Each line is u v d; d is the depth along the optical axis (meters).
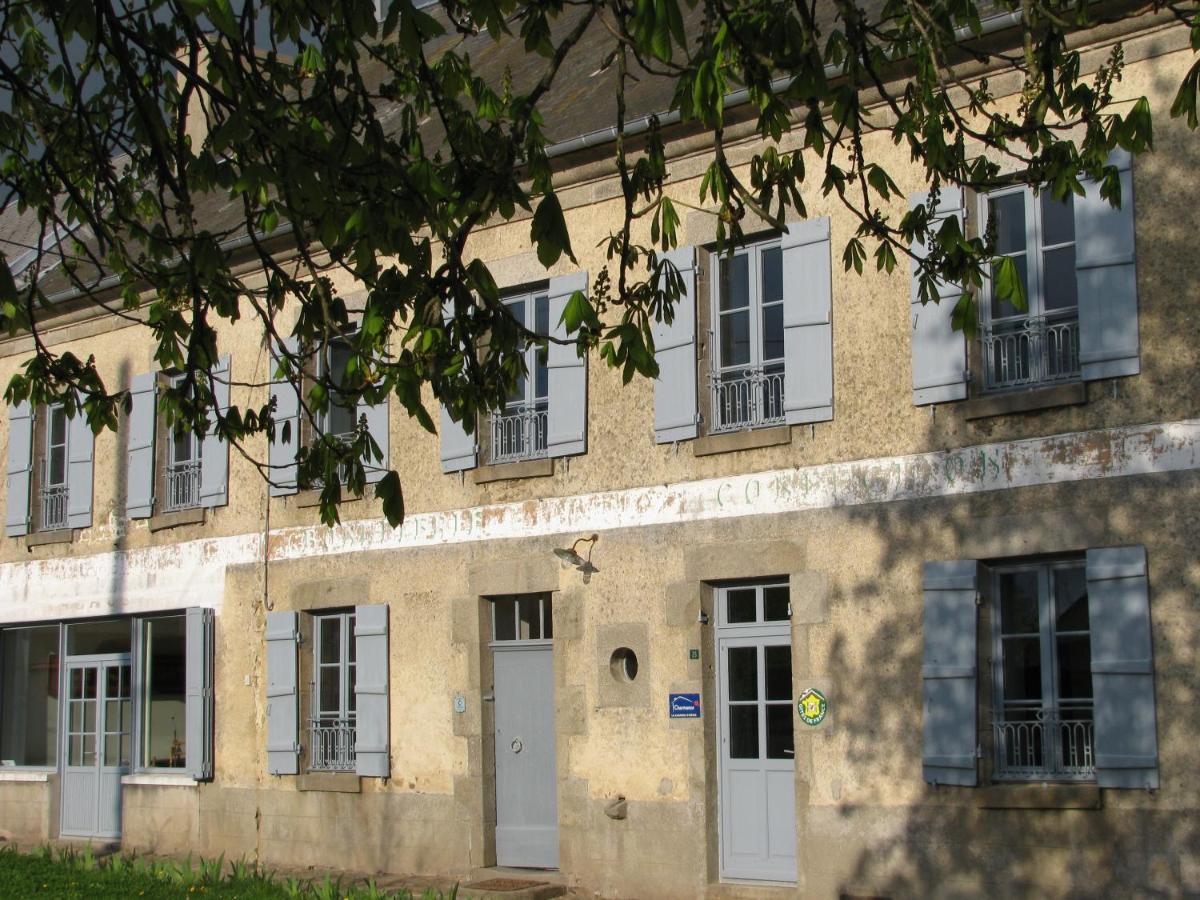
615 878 12.89
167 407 9.38
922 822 11.20
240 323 16.83
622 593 13.12
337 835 15.05
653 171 8.27
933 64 8.06
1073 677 10.89
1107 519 10.60
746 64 7.54
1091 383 10.79
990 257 8.74
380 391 8.18
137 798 17.12
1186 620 10.21
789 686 12.27
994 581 11.29
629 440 13.25
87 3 7.20
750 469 12.45
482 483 14.25
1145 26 10.81
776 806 12.21
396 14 6.96
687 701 12.57
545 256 6.52
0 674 19.27
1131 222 10.67
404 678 14.67
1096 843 10.39
